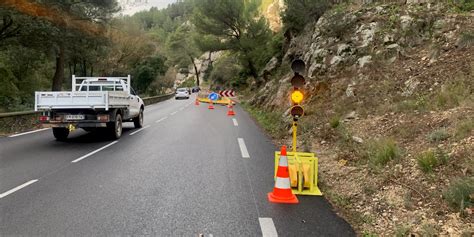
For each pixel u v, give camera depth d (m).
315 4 23.53
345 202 5.81
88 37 30.42
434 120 8.18
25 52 27.11
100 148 10.85
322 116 12.71
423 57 12.59
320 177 7.34
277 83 24.62
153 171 7.92
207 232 4.66
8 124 14.59
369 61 14.02
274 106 19.89
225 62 78.94
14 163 8.68
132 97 15.15
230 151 10.41
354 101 12.36
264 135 13.90
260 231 4.70
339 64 15.27
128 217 5.16
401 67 12.78
